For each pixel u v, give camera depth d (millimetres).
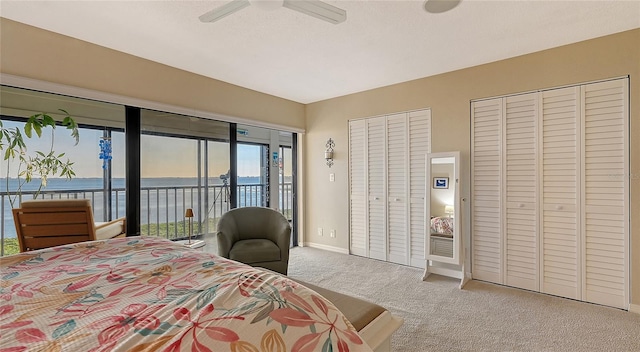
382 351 1316
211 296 967
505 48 2695
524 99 2850
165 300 972
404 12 2082
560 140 2674
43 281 1146
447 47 2664
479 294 2771
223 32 2377
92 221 2611
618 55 2418
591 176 2539
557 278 2701
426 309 2479
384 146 3832
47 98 2594
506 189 2951
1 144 2520
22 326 827
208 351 731
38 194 2850
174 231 3291
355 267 3598
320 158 4508
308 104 4652
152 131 3109
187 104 3242
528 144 2832
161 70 3031
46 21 2217
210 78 3463
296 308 961
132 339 742
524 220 2857
